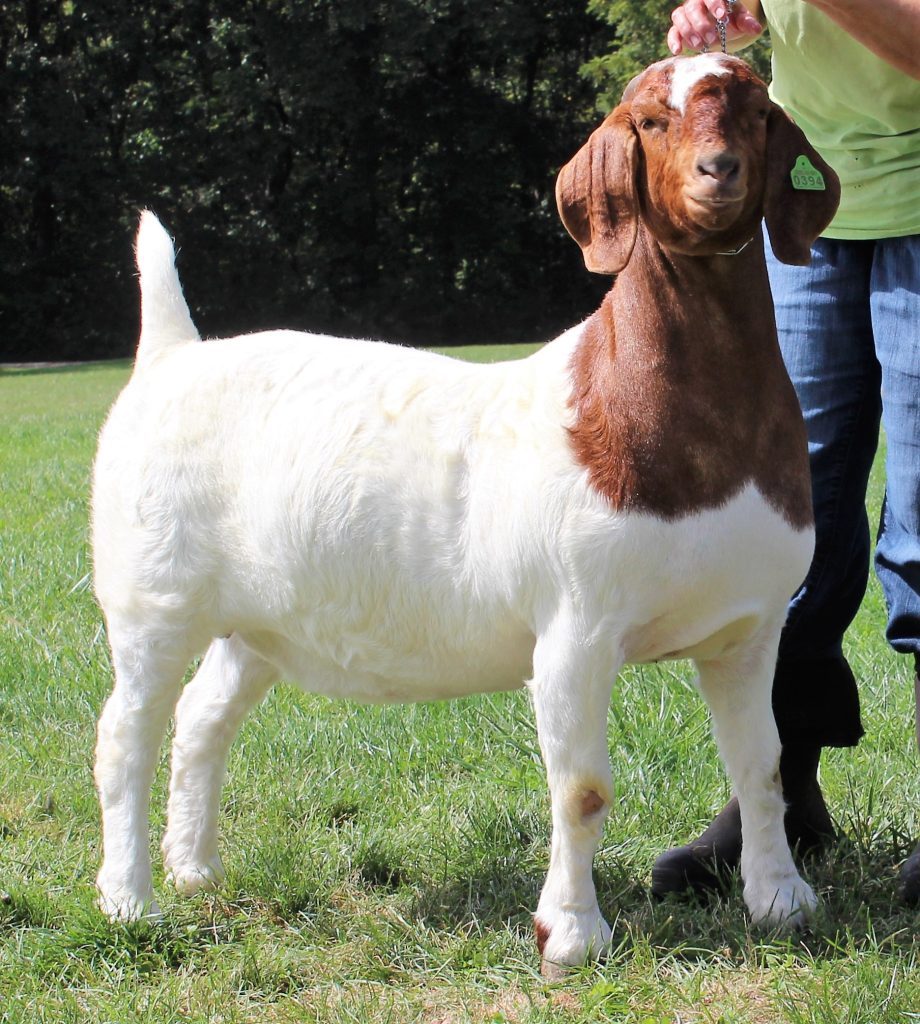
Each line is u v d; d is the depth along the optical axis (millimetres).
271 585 3141
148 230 3516
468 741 4227
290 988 2928
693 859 3350
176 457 3193
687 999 2762
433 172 31656
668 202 2586
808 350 3361
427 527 2941
